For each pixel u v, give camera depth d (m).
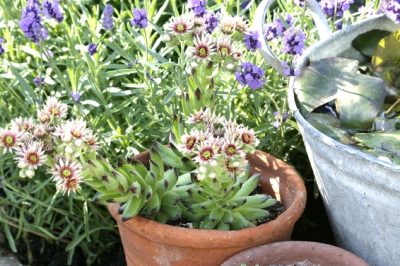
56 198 1.05
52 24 1.16
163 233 0.84
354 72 0.89
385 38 0.92
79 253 1.07
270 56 0.89
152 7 1.12
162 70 1.08
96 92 1.02
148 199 0.85
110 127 1.07
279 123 0.96
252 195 0.91
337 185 0.83
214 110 0.91
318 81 0.90
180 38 0.88
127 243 0.90
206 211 0.87
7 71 1.11
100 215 1.03
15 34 1.16
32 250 1.07
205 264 0.86
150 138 1.06
